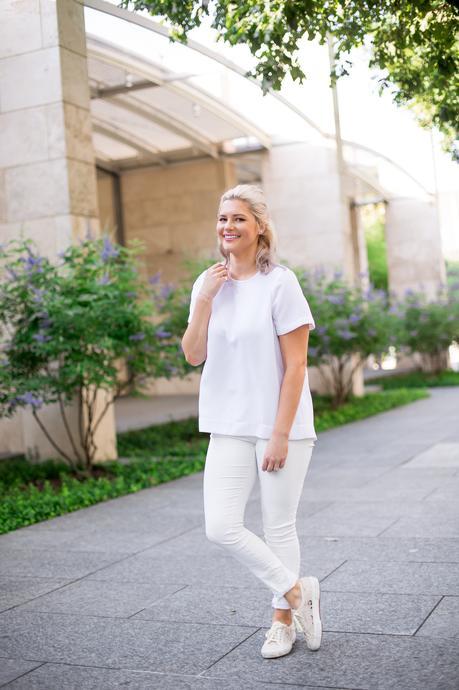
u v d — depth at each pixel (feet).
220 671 10.23
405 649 10.55
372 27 19.58
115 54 43.50
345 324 46.09
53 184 29.63
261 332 10.31
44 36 29.53
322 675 9.88
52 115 29.53
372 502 20.92
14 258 30.22
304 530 18.08
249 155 60.64
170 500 22.86
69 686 10.03
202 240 64.80
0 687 10.09
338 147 57.36
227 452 10.40
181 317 38.83
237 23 17.30
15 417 31.45
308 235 58.29
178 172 65.31
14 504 22.25
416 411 47.65
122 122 56.59
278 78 17.54
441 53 18.71
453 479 23.67
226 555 16.26
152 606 13.15
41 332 26.07
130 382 29.84
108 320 26.40
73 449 29.53
